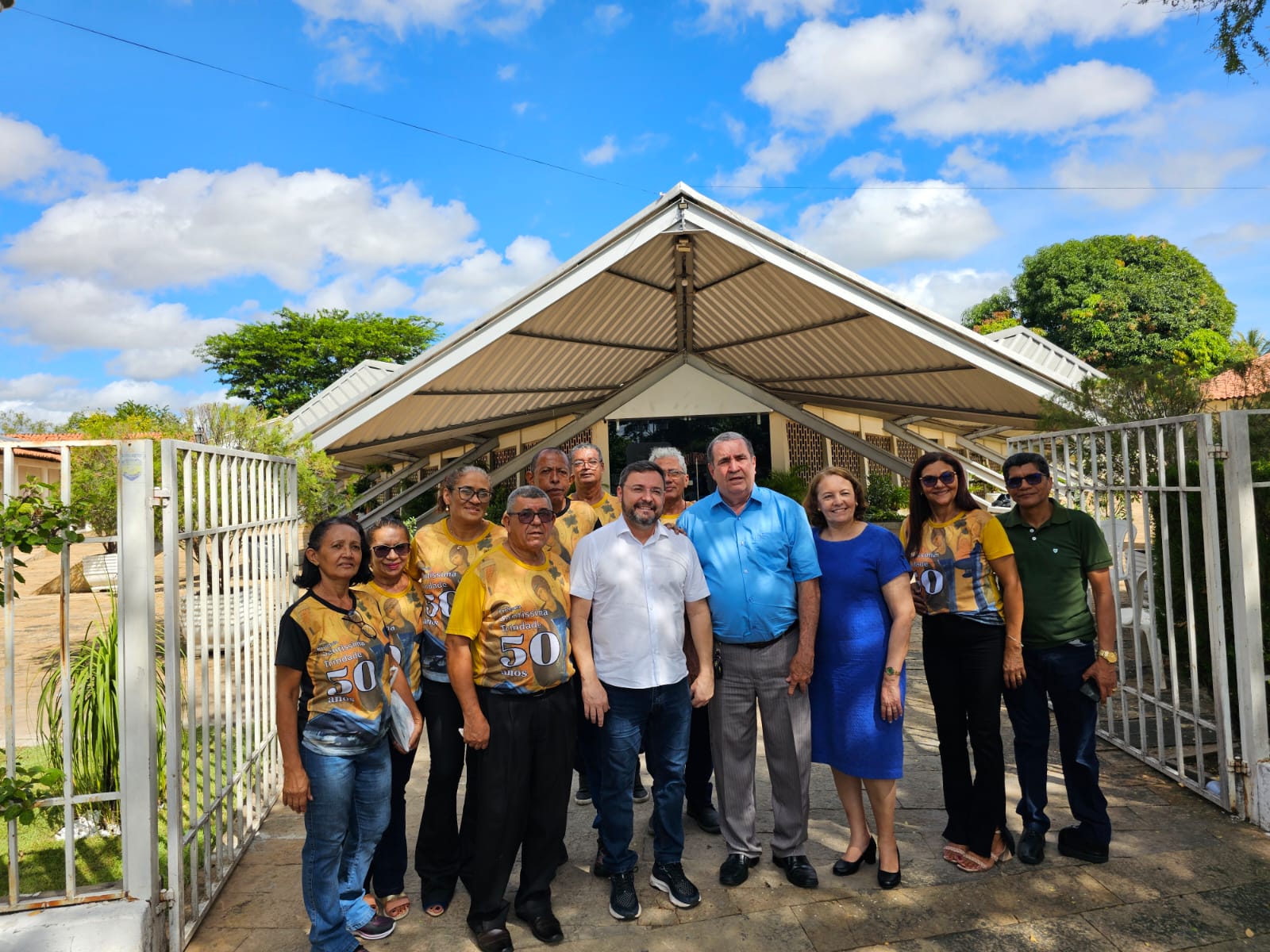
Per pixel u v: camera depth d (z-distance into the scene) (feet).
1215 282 94.99
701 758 12.46
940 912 9.75
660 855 10.49
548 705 9.60
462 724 10.59
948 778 11.05
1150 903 9.71
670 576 10.22
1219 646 12.01
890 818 10.40
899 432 49.83
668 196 24.75
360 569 9.73
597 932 9.68
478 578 9.53
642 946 9.33
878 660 10.42
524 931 9.80
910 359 31.68
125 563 9.04
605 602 10.13
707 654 10.50
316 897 8.99
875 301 25.13
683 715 10.31
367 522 39.96
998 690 10.62
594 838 12.46
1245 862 10.52
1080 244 97.40
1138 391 20.03
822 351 35.42
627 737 10.03
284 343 126.82
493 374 32.86
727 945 9.29
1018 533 11.22
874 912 9.84
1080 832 10.91
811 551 10.58
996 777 10.61
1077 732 10.78
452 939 9.68
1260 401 16.71
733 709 10.71
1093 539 10.96
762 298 31.68
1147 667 21.75
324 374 129.18
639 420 47.91
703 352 42.60
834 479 10.82
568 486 12.50
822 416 49.08
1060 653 10.86
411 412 31.99
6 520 8.57
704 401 45.37
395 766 10.28
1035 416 33.40
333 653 9.03
